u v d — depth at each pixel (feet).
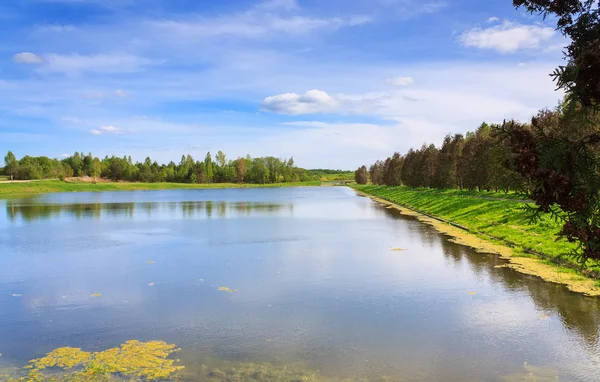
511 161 13.96
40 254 73.36
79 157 525.75
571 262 54.19
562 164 13.15
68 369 30.22
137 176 509.35
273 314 41.09
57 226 114.52
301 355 31.96
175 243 83.92
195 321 39.52
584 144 13.00
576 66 12.05
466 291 46.93
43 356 32.48
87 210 169.68
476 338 34.47
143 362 31.04
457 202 126.82
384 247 75.77
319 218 130.31
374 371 29.22
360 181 474.49
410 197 189.78
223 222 121.80
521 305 41.75
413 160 239.91
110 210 169.68
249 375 28.84
